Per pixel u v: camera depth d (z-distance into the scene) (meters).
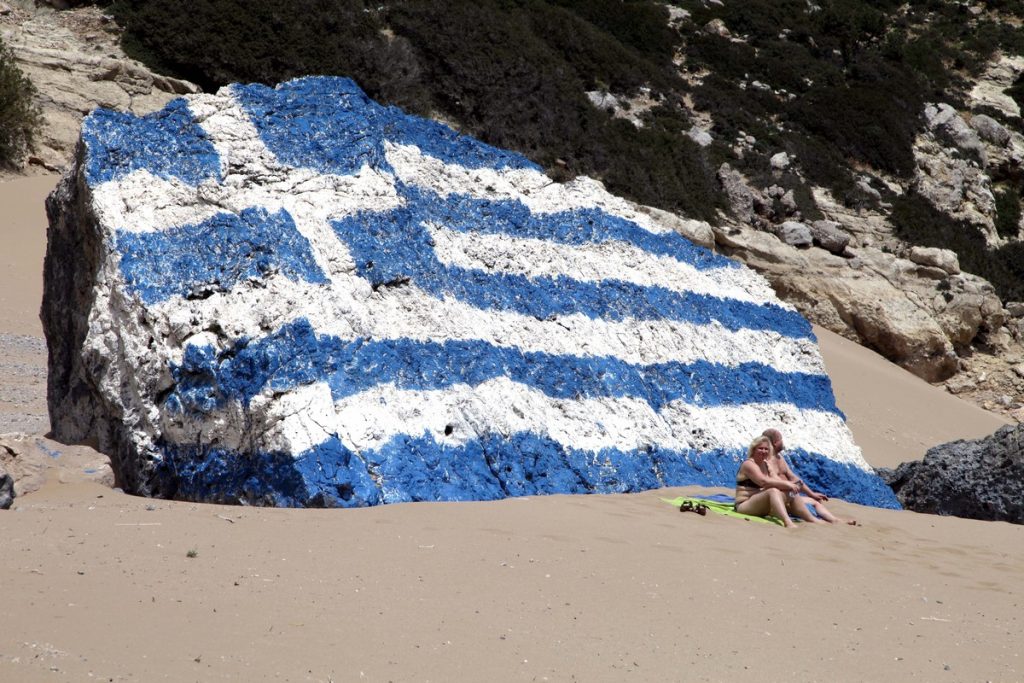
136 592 5.85
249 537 7.32
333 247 10.83
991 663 5.94
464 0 39.47
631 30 45.50
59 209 11.34
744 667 5.50
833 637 6.21
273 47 34.94
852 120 42.59
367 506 8.92
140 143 11.00
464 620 5.88
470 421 10.45
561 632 5.83
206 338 9.41
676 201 33.81
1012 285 37.16
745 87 43.94
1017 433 12.79
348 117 12.46
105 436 10.27
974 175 43.72
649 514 9.62
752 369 14.05
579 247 13.82
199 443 9.29
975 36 58.91
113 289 9.88
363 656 5.16
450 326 11.15
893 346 31.36
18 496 8.55
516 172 14.18
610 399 12.12
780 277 32.06
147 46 34.59
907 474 14.00
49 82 31.62
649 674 5.27
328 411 9.33
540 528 8.34
